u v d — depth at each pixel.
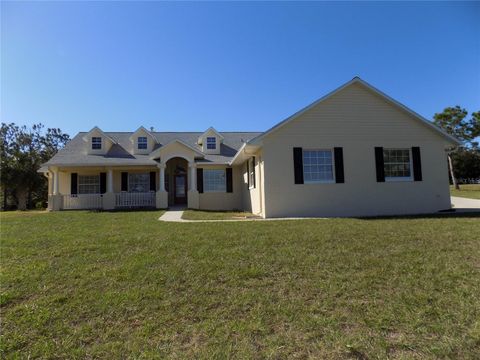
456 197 21.98
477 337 3.19
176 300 4.15
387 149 14.16
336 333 3.33
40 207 29.98
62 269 5.34
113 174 20.36
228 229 8.98
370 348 3.06
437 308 3.78
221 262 5.57
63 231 9.16
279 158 13.44
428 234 7.52
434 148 14.23
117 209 18.25
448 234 7.44
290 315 3.72
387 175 14.03
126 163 18.97
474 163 42.97
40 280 4.87
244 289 4.45
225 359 2.95
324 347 3.10
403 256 5.73
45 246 7.05
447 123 35.34
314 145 13.62
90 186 20.38
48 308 3.99
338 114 13.86
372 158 13.86
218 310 3.88
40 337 3.39
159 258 5.89
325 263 5.41
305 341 3.21
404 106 13.93
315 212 13.41
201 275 4.96
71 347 3.20
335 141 13.74
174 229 9.19
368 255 5.83
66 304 4.09
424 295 4.11
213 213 15.75
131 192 20.03
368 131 13.94
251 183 16.62
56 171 19.05
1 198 30.52
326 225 9.34
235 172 20.16
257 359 2.94
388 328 3.41
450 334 3.26
